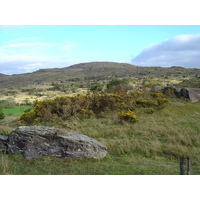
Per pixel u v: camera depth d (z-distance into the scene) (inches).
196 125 517.3
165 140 423.8
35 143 325.1
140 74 7357.3
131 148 378.9
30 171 271.3
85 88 4389.8
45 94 3895.2
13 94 4626.0
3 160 290.0
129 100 722.2
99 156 326.0
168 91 902.4
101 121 582.2
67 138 324.2
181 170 253.0
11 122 692.1
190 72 6540.4
